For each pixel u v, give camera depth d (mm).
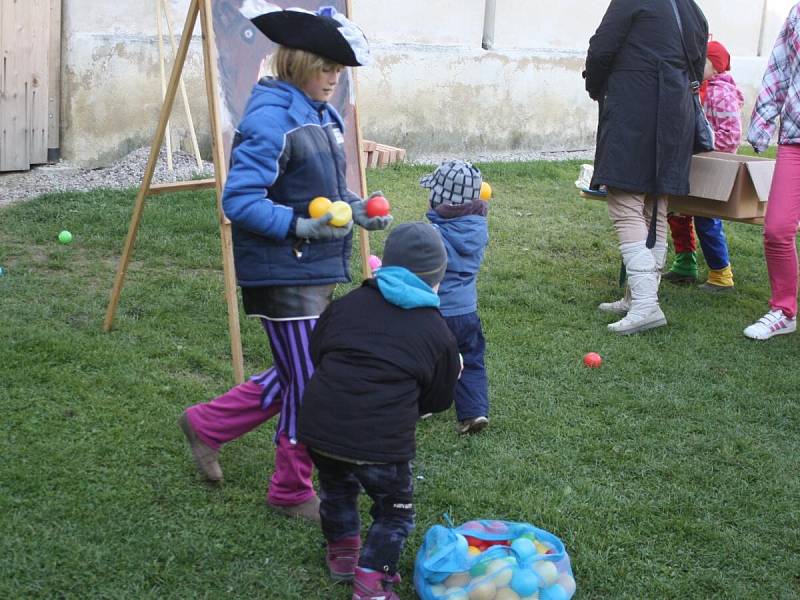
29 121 8922
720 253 6969
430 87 11250
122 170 9094
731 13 13977
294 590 3273
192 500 3773
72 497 3686
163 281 6207
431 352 3113
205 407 3768
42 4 8766
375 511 3248
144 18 9328
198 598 3203
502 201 9211
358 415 3033
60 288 5977
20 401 4406
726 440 4605
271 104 3406
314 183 3486
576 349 5660
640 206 6012
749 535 3824
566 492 4008
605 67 5844
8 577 3203
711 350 5805
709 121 6805
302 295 3506
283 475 3635
